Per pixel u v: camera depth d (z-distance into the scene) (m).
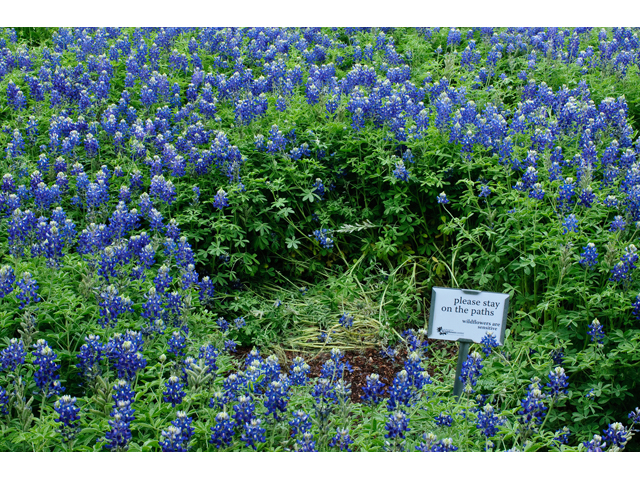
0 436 1.98
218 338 2.55
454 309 2.31
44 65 4.25
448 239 3.13
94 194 2.84
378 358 2.76
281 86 3.79
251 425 1.96
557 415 2.33
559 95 3.62
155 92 3.73
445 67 4.36
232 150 3.07
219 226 2.93
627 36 4.93
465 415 2.12
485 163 3.01
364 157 3.28
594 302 2.44
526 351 2.46
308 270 3.19
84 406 2.10
